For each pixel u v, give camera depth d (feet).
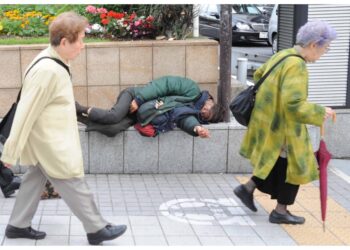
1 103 23.62
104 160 22.98
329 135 26.04
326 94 26.18
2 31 26.68
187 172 23.36
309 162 17.49
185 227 17.89
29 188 16.11
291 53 17.34
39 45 23.52
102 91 24.20
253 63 47.60
